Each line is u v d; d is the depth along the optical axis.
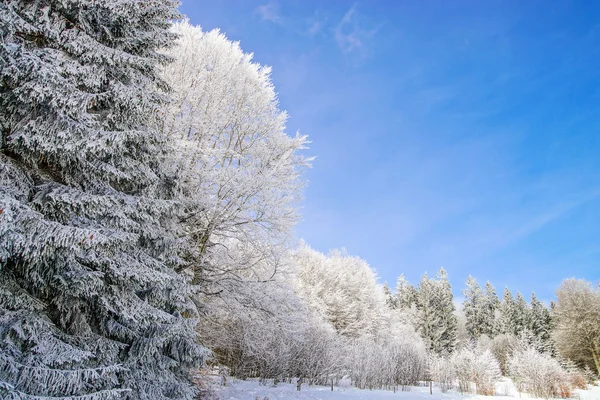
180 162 8.11
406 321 44.00
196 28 10.48
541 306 45.81
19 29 3.93
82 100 4.16
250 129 10.23
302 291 15.82
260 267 9.75
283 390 12.16
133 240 4.69
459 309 61.50
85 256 4.20
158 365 5.77
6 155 4.18
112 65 5.00
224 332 10.83
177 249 6.53
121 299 4.82
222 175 8.46
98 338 4.71
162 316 5.23
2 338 3.62
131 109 5.07
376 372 16.08
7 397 3.32
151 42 5.86
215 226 8.71
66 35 4.54
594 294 28.31
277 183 8.95
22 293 4.05
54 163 4.64
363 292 27.55
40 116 4.01
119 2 4.77
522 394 16.91
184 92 9.37
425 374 20.30
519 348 25.09
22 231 3.56
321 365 14.16
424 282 48.41
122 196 5.02
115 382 4.72
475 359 18.55
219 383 11.13
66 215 4.27
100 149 4.39
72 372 3.83
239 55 10.88
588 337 27.36
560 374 16.61
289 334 9.84
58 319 4.55
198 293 9.21
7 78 3.89
